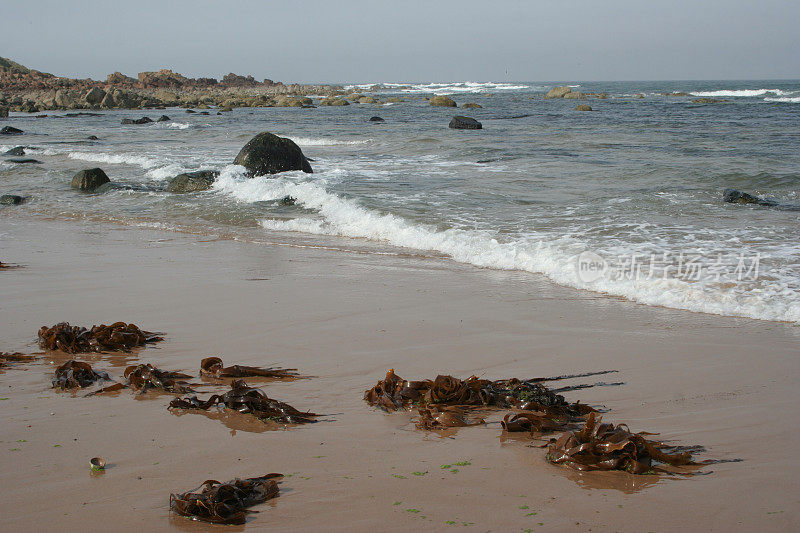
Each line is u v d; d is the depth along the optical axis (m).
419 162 21.55
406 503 3.50
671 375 5.58
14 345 6.50
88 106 76.50
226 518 3.32
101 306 7.83
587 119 42.06
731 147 23.41
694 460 4.01
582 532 3.20
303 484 3.73
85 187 18.09
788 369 5.66
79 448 4.21
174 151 27.03
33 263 10.16
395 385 5.15
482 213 12.91
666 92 107.12
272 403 4.80
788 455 4.05
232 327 7.03
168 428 4.56
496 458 4.08
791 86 134.38
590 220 11.97
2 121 52.12
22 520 3.35
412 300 8.04
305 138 30.95
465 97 95.12
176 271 9.59
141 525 3.30
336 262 10.17
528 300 8.01
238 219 13.77
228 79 154.62
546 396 4.88
